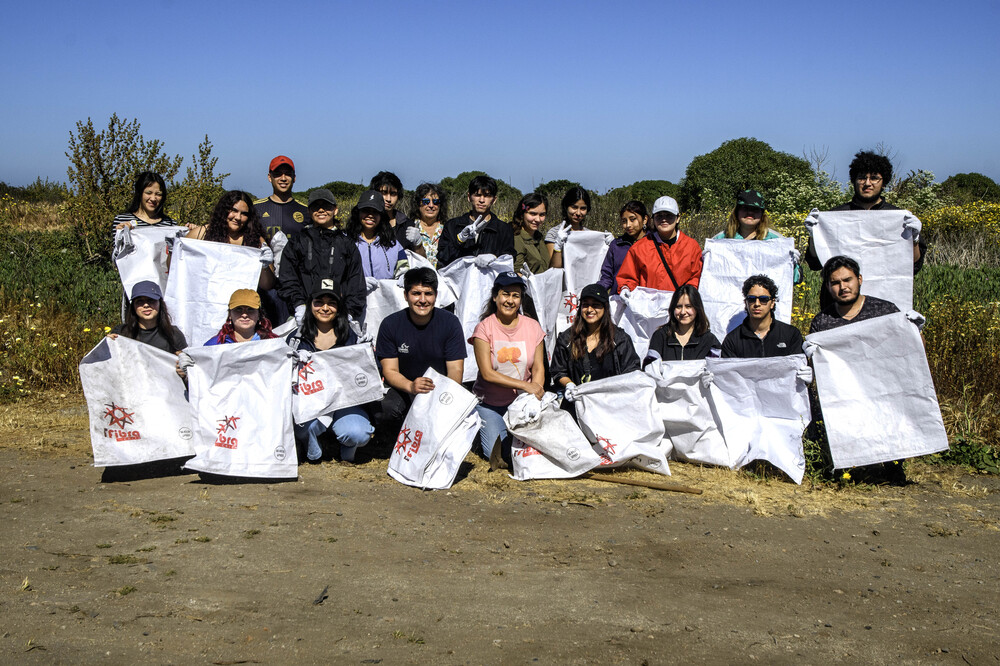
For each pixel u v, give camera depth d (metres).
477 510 5.55
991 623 4.04
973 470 6.52
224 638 3.67
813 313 10.16
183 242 6.86
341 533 5.02
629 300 7.37
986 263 13.98
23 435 7.09
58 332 9.29
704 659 3.62
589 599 4.19
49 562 4.47
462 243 7.73
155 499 5.58
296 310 6.68
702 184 26.08
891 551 4.95
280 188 7.65
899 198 19.25
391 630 3.79
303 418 6.23
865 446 5.97
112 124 13.05
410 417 6.18
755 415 6.42
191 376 5.97
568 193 8.11
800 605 4.20
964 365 8.00
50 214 19.97
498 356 6.48
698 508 5.65
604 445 6.32
